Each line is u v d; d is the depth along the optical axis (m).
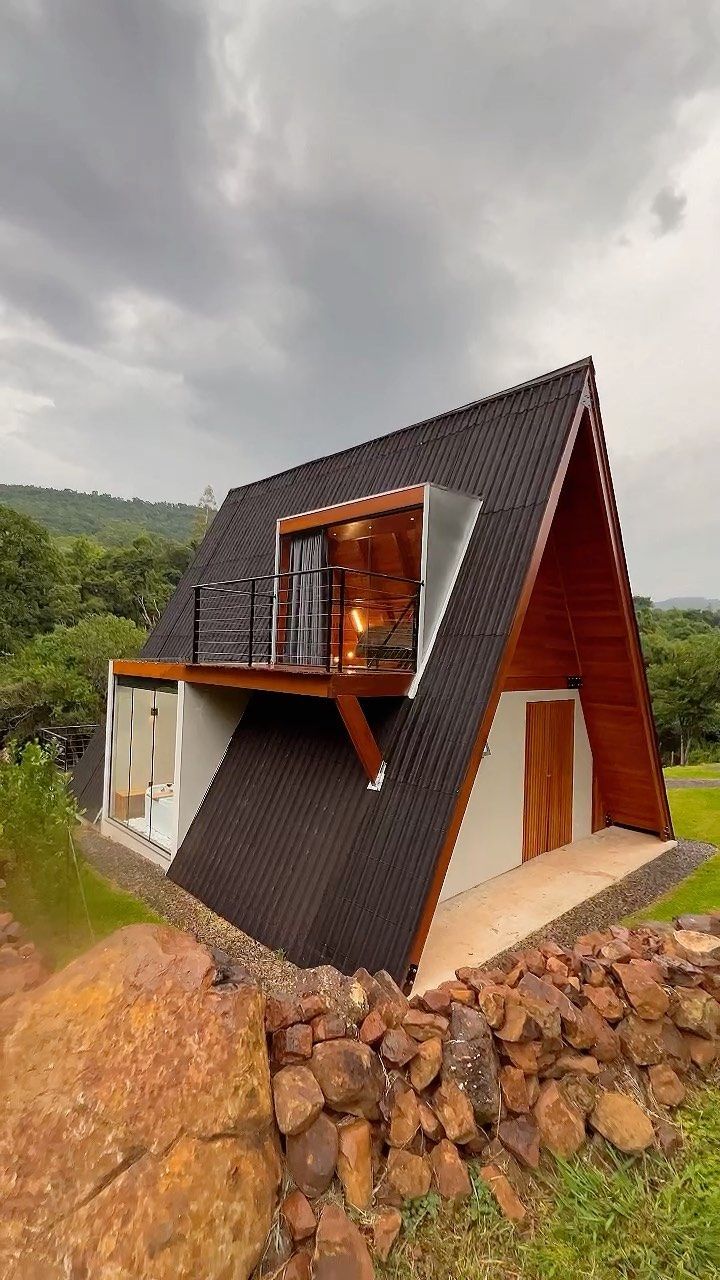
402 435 10.43
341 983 3.59
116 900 7.98
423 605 7.27
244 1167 2.53
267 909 7.02
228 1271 2.31
